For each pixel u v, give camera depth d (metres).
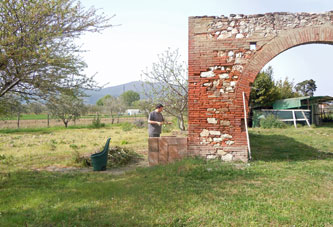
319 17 7.21
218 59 7.38
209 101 7.40
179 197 4.53
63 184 5.80
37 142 14.48
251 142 12.15
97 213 3.93
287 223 3.49
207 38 7.44
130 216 3.77
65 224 3.49
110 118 44.78
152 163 7.52
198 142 7.43
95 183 5.73
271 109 24.30
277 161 7.58
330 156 8.59
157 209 4.02
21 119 37.69
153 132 7.91
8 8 5.62
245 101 7.27
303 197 4.50
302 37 7.16
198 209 3.99
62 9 6.38
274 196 4.55
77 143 14.05
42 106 8.01
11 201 4.60
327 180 5.50
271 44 7.23
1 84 6.25
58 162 8.71
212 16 7.46
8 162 8.55
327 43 7.41
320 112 27.91
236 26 7.39
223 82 7.36
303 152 9.35
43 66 6.16
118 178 6.36
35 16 5.87
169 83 13.18
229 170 6.24
